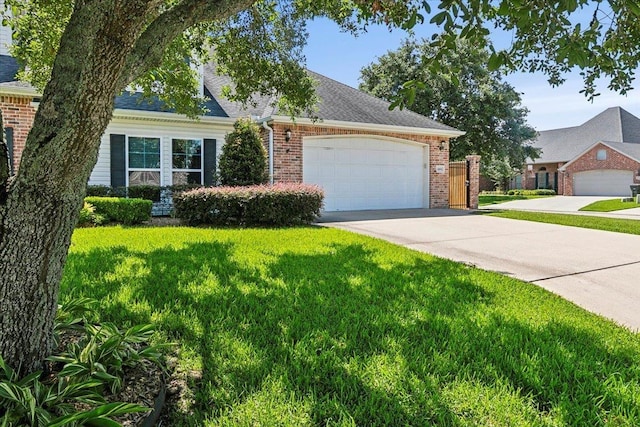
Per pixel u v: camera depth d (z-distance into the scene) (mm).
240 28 7172
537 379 2719
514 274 5699
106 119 2215
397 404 2408
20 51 7023
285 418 2256
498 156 25297
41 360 2389
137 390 2395
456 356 3033
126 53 2127
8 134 10125
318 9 7082
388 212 13375
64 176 2164
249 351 3033
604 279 5480
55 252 2303
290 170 12453
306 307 3986
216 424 2215
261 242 7379
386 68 26391
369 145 14008
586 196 29578
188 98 8531
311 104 8727
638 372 2850
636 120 34844
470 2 2312
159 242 7148
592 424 2264
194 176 12617
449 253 7109
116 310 3738
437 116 25188
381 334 3410
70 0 6105
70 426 1806
